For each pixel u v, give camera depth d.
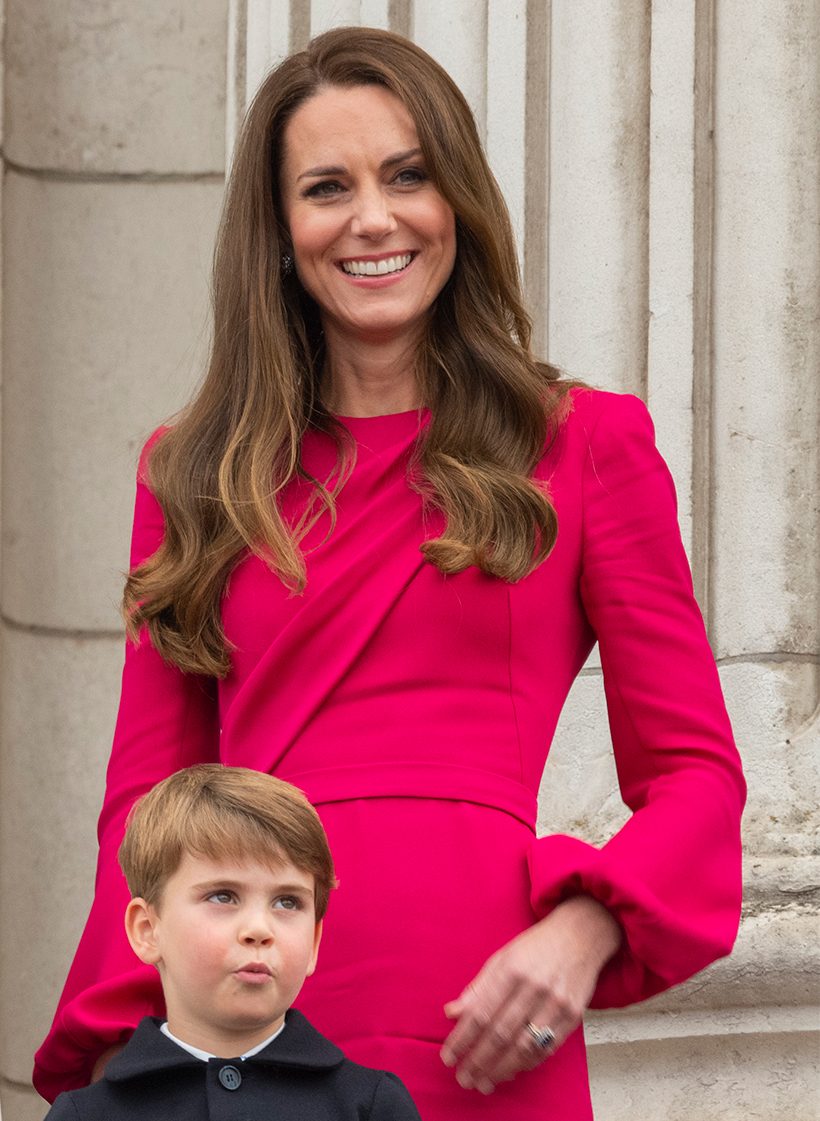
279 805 6.85
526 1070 7.36
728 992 10.88
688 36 11.78
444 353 8.43
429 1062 7.30
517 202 11.78
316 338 8.79
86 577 12.91
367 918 7.43
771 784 11.41
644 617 7.94
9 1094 12.71
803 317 11.68
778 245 11.70
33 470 12.87
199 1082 6.71
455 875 7.49
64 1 12.87
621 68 11.83
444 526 7.96
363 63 8.29
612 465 8.13
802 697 11.58
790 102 11.74
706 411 11.77
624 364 11.75
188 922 6.73
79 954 7.87
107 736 12.88
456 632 7.79
